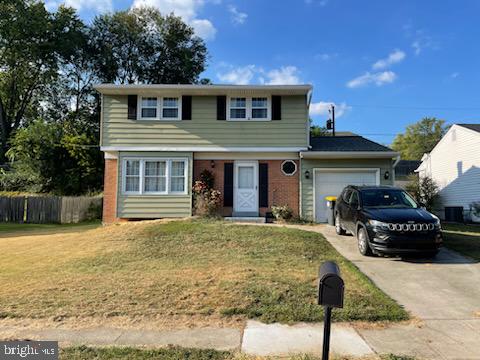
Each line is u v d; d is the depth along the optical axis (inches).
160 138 581.0
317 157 563.5
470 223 738.8
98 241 383.9
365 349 151.5
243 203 576.7
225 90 571.8
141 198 570.6
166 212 568.1
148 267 285.1
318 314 189.2
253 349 150.8
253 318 186.2
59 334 166.4
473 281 254.2
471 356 146.3
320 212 563.2
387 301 209.0
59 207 725.3
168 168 576.7
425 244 297.6
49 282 247.8
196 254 325.7
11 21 1131.3
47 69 1234.6
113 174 580.7
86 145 898.7
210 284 234.8
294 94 585.3
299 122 581.0
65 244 387.5
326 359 120.6
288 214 557.3
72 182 860.6
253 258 308.5
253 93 581.0
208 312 191.8
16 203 724.7
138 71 1332.4
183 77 1370.6
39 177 868.0
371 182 566.9
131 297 213.8
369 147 584.4
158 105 587.5
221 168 583.2
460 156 838.5
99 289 229.1
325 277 116.7
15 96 1283.2
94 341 158.4
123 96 589.3
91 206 769.6
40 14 1170.0
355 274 262.5
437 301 215.8
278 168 581.9
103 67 1290.6
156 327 174.7
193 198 569.0
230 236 384.2
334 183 569.3
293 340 160.6
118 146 578.2
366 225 323.6
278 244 354.3
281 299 209.2
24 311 193.9
